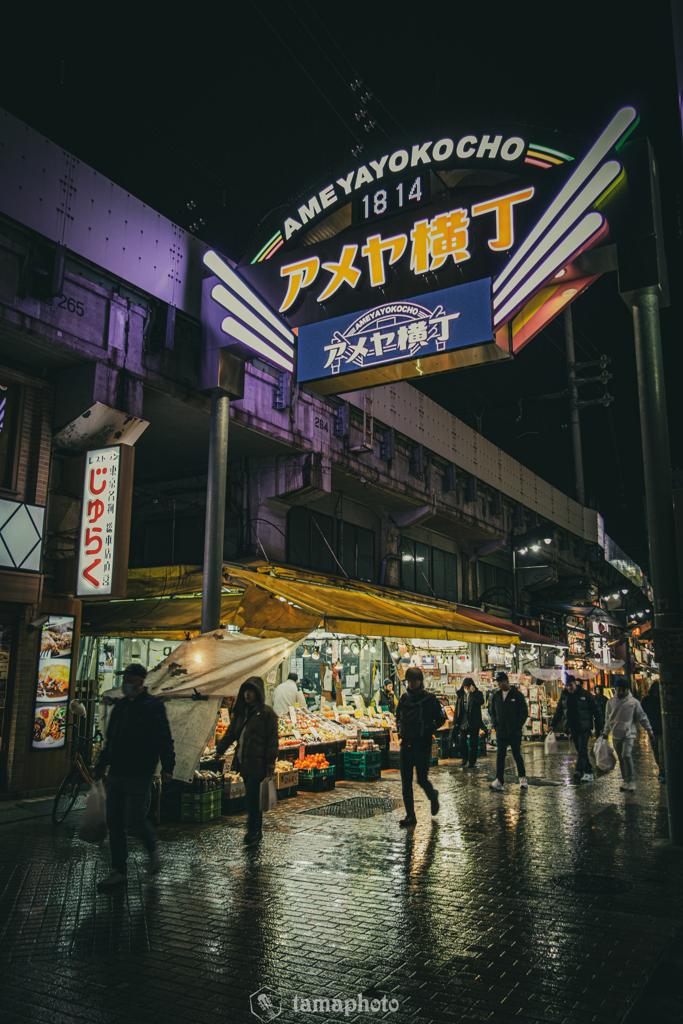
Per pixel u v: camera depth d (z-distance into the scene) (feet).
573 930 16.56
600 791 38.06
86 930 16.34
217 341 39.60
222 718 33.83
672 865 22.44
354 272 35.55
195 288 41.01
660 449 27.99
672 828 25.29
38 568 34.60
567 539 103.19
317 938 15.92
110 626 40.19
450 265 33.01
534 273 30.58
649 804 33.88
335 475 55.88
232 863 22.31
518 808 32.55
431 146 34.60
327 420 52.70
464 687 49.83
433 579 76.69
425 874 21.18
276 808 32.01
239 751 25.12
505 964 14.56
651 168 29.14
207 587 36.58
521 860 22.97
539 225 31.01
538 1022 12.12
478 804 33.60
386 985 13.55
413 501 65.05
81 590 34.40
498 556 91.30
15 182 32.22
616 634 117.91
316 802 33.68
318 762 37.50
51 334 33.14
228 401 40.52
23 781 32.68
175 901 18.47
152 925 16.70
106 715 25.18
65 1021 12.06
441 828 27.89
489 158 33.37
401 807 32.50
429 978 13.88
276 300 37.58
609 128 29.86
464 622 50.57
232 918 17.20
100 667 45.70
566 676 91.35
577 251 29.55
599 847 24.81
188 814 28.58
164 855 23.27
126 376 36.68
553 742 58.65
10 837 25.61
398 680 60.90
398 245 34.58
